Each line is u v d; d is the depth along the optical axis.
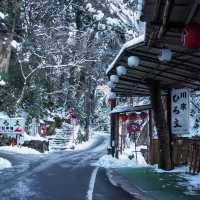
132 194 11.49
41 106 35.91
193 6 7.43
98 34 37.59
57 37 36.25
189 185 13.12
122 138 28.94
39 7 34.38
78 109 46.94
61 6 37.72
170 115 17.84
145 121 33.28
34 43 34.06
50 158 24.34
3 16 29.12
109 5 32.66
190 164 16.80
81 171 17.44
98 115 64.12
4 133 29.31
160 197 10.91
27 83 34.00
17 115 31.94
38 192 11.66
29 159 22.92
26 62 33.62
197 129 22.48
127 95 21.36
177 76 15.45
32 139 31.53
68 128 40.19
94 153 30.56
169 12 7.57
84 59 37.09
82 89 45.22
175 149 18.55
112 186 13.04
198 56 11.84
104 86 54.50
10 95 31.97
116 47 36.66
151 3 7.52
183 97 17.28
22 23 33.41
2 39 30.09
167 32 9.19
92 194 11.43
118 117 24.95
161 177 15.15
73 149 36.75
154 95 17.14
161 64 13.41
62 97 44.62
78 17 39.97
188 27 8.24
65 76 43.09
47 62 35.81
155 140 20.14
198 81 16.09
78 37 37.88
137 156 24.34
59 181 14.09
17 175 15.48
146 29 9.28
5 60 30.06
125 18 30.62
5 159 21.38
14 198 10.68
